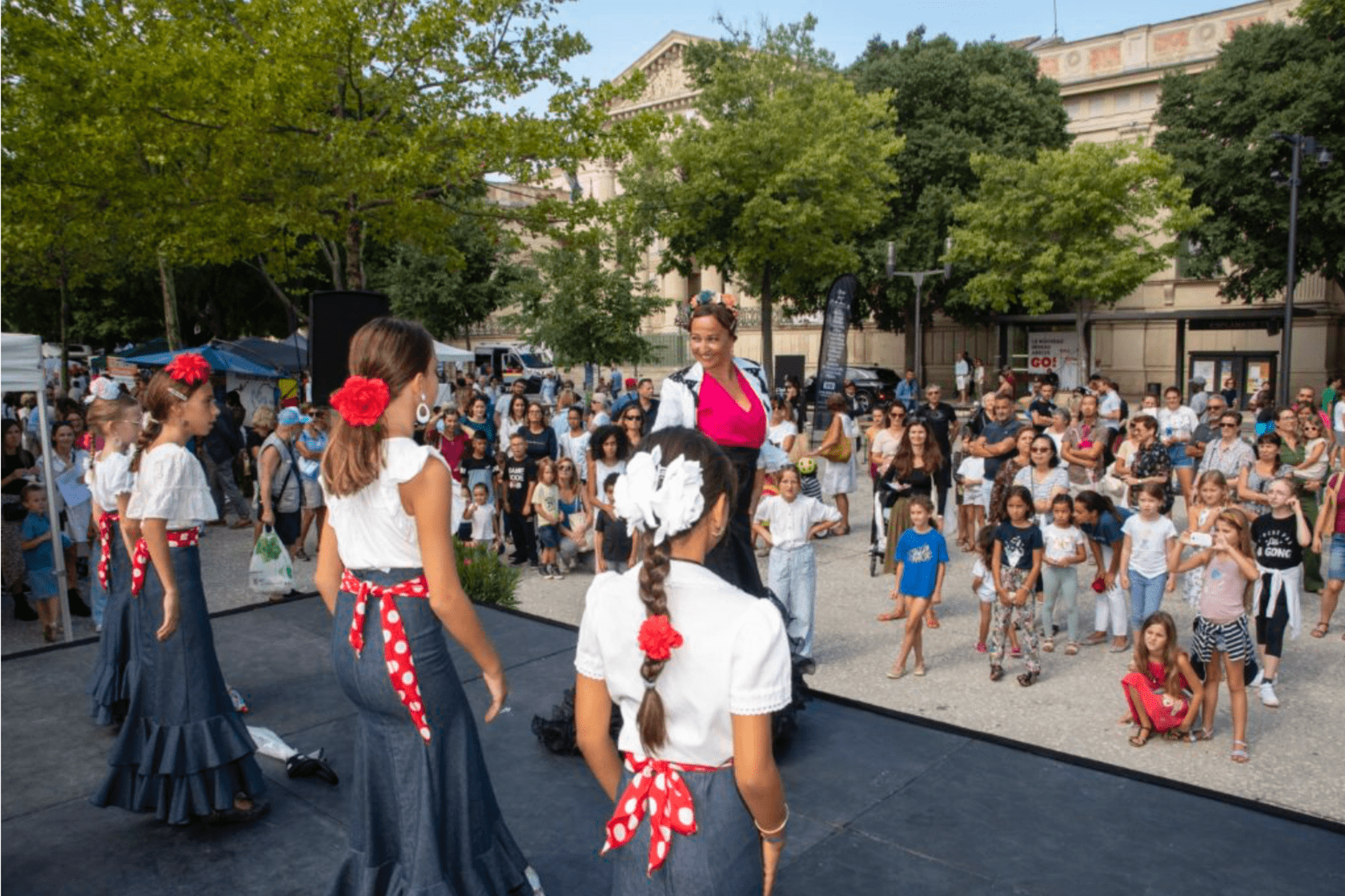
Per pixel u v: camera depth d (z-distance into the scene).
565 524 10.59
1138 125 34.53
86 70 12.64
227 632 6.07
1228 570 5.67
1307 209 25.52
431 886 2.52
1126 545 7.44
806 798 3.73
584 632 2.02
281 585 8.32
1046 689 6.92
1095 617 8.35
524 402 13.63
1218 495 7.84
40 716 4.75
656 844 1.89
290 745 4.32
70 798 3.86
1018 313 34.75
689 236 26.06
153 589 3.54
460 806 2.61
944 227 32.03
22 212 13.14
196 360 3.64
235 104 12.33
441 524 2.43
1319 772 5.48
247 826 3.61
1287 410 9.55
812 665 6.33
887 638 8.15
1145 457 9.98
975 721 6.32
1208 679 5.84
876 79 32.78
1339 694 6.72
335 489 2.45
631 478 1.93
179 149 13.05
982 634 7.71
